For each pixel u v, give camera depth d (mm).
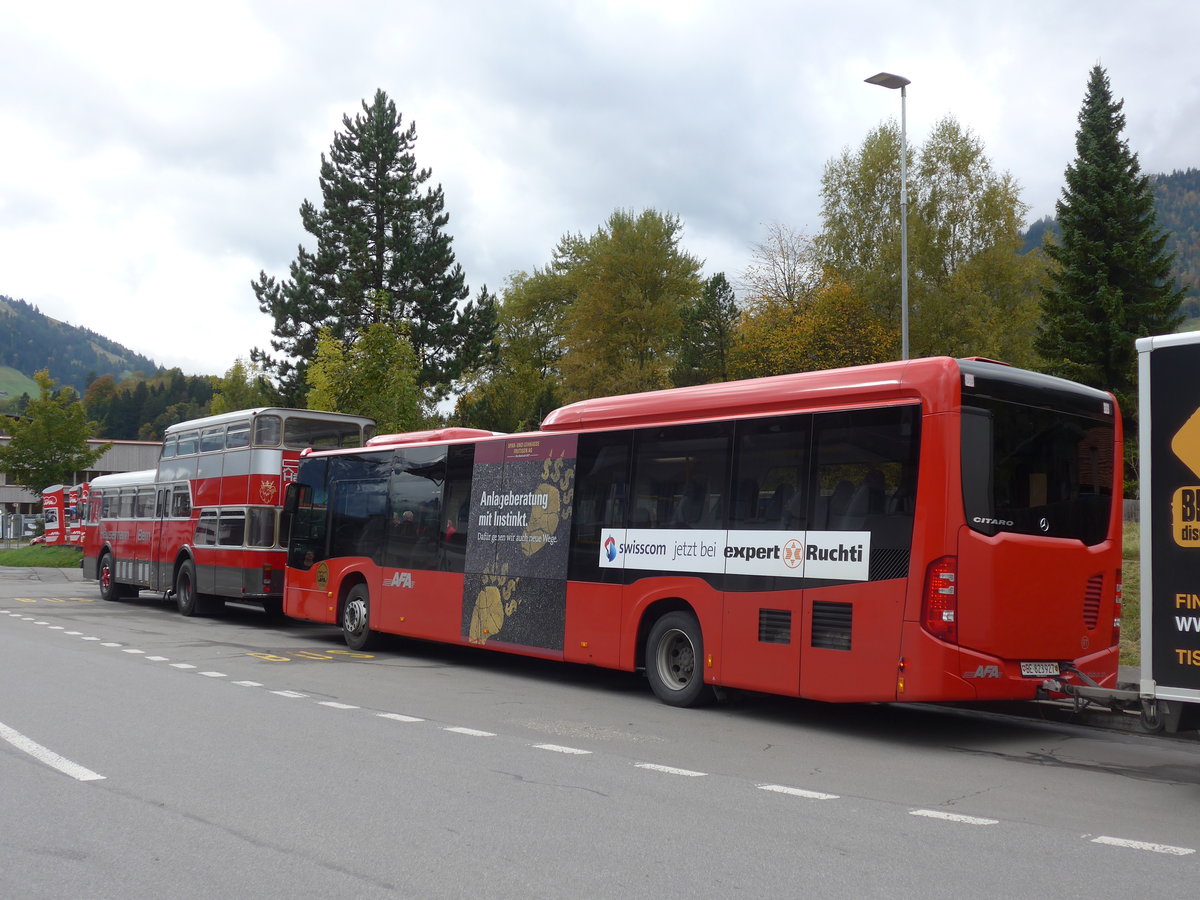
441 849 6004
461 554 15000
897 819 6887
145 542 25594
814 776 8289
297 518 18938
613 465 12820
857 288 49594
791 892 5320
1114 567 10586
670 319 57031
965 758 9250
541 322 64438
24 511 91312
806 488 10539
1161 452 7781
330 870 5613
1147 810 7359
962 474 9500
